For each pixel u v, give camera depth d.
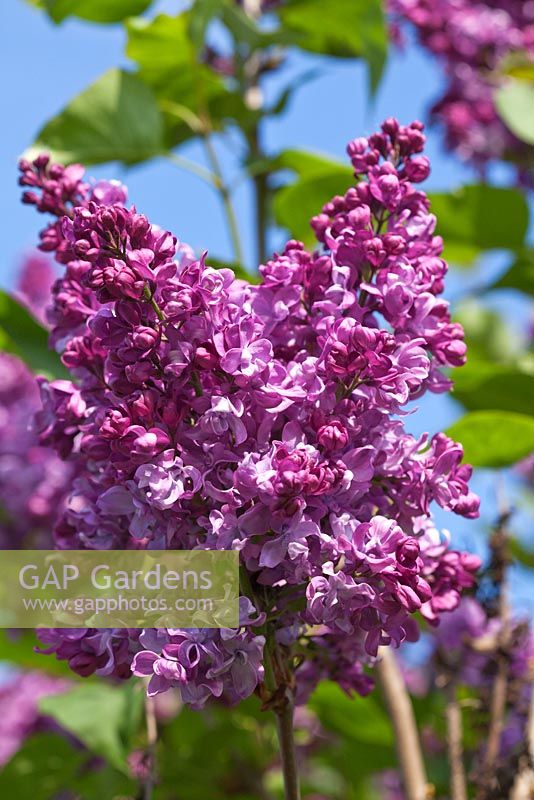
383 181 0.55
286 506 0.49
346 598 0.49
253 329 0.50
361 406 0.52
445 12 1.27
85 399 0.55
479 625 0.83
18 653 0.92
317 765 1.08
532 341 1.44
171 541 0.51
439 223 1.02
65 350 0.55
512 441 0.76
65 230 0.52
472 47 1.27
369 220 0.54
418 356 0.52
